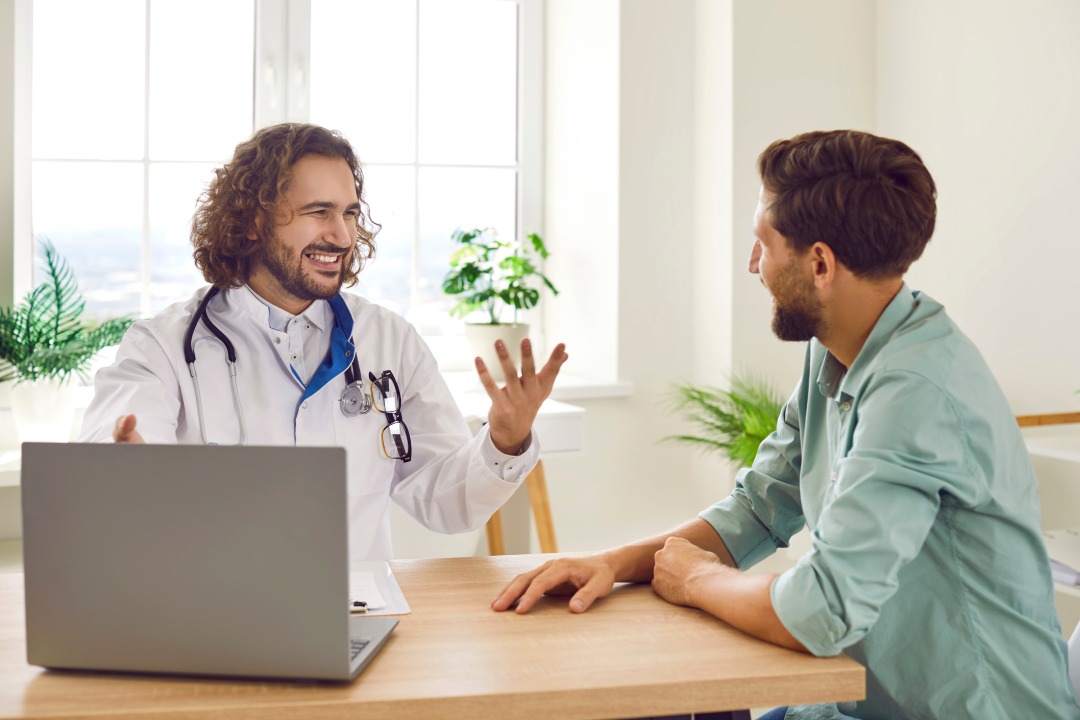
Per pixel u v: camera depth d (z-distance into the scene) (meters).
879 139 1.31
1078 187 2.71
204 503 1.07
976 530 1.29
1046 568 1.35
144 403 1.69
